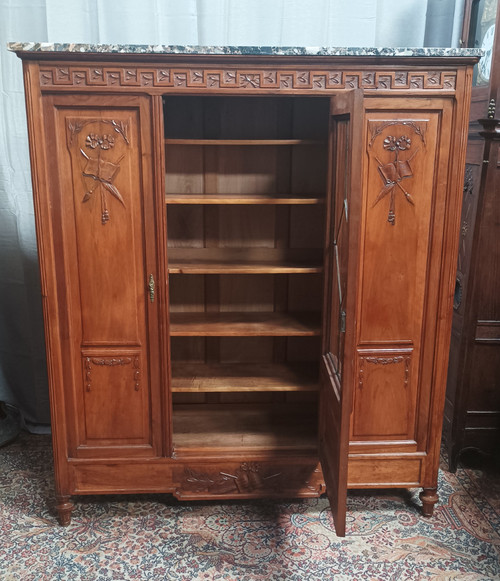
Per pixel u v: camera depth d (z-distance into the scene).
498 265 2.47
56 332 2.16
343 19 2.62
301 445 2.38
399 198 2.10
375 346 2.23
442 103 2.03
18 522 2.31
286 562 2.09
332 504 2.03
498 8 2.25
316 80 2.01
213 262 2.52
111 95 1.99
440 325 2.20
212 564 2.08
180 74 1.98
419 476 2.33
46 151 2.02
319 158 2.57
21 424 3.03
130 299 2.17
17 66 2.63
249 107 2.52
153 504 2.43
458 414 2.58
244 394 2.79
